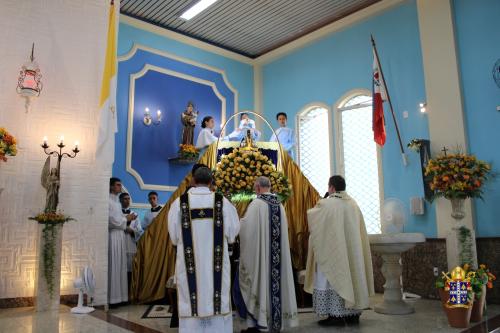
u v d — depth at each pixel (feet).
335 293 14.85
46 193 17.61
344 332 13.96
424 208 23.03
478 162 18.31
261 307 13.23
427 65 23.45
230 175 16.94
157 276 20.18
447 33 22.85
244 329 14.42
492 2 21.75
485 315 16.58
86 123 19.81
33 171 18.33
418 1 24.36
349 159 27.91
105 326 13.89
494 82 21.21
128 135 27.58
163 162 28.96
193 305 11.51
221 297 11.73
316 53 30.89
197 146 29.50
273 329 13.46
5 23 18.69
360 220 16.02
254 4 27.81
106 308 18.70
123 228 20.65
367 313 17.19
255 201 14.26
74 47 20.03
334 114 28.94
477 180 17.94
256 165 17.13
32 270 17.71
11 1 18.94
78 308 16.44
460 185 17.78
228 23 30.17
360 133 27.55
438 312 17.35
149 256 20.45
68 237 18.58
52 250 16.63
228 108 33.06
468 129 21.85
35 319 14.89
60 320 14.78
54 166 18.80
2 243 17.31
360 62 27.89
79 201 19.07
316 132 30.42
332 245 14.89
